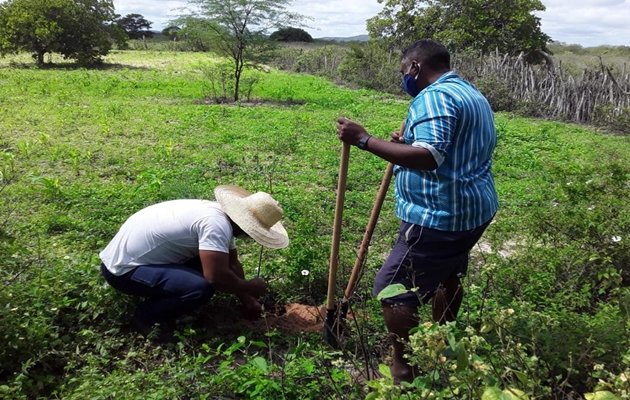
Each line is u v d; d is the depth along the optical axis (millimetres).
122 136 11258
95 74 23266
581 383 3264
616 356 3201
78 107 14438
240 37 17703
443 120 3119
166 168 8773
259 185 8102
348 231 6504
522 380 2412
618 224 5180
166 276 3875
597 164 10398
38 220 6184
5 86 17938
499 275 4668
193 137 11398
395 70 22578
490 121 3373
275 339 4035
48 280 4176
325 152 10461
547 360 3240
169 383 3291
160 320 3938
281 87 21672
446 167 3219
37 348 3520
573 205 5434
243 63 19797
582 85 16734
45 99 15633
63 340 3719
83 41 29203
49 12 28250
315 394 3293
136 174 8430
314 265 4871
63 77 21922
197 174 8391
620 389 2299
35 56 29188
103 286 4109
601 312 3941
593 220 5074
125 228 3986
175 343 3908
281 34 19953
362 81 23156
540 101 17500
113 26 32469
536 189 8438
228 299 4434
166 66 29984
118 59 33781
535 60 24969
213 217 3922
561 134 13805
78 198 7023
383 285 3418
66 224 6133
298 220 6312
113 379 3211
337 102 17984
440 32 24703
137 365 3693
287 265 4906
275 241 4043
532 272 4820
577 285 4812
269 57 18406
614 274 3660
